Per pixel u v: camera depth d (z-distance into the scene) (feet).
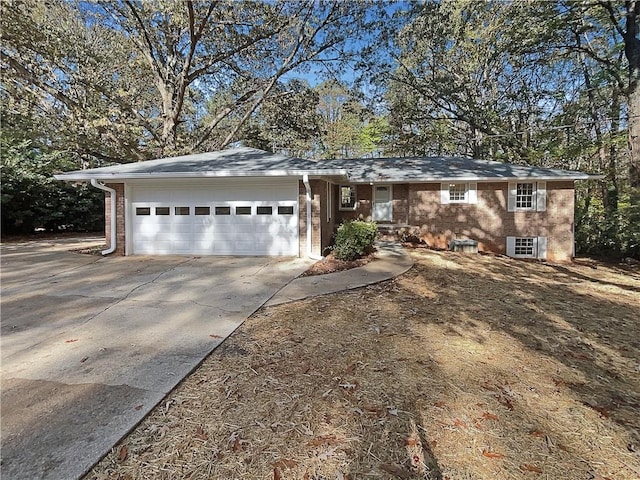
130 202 31.63
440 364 11.57
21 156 45.78
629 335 14.60
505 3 49.62
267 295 19.27
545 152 58.18
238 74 58.03
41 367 10.91
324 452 7.47
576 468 7.08
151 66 53.83
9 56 41.42
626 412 9.07
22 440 7.54
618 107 48.67
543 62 48.34
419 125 69.36
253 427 8.25
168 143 52.70
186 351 12.17
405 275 24.72
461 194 42.34
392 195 45.24
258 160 33.14
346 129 91.97
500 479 6.77
